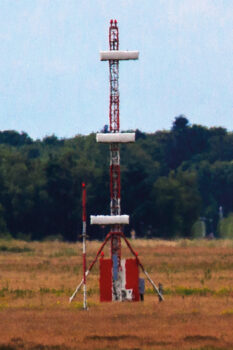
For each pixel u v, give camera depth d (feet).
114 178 355.56
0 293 375.86
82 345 226.58
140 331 250.78
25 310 307.58
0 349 220.64
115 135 350.43
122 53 360.89
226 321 270.87
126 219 340.80
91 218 340.39
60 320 275.80
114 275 337.93
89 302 334.24
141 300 339.77
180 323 266.77
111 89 363.56
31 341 233.96
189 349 219.41
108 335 242.78
